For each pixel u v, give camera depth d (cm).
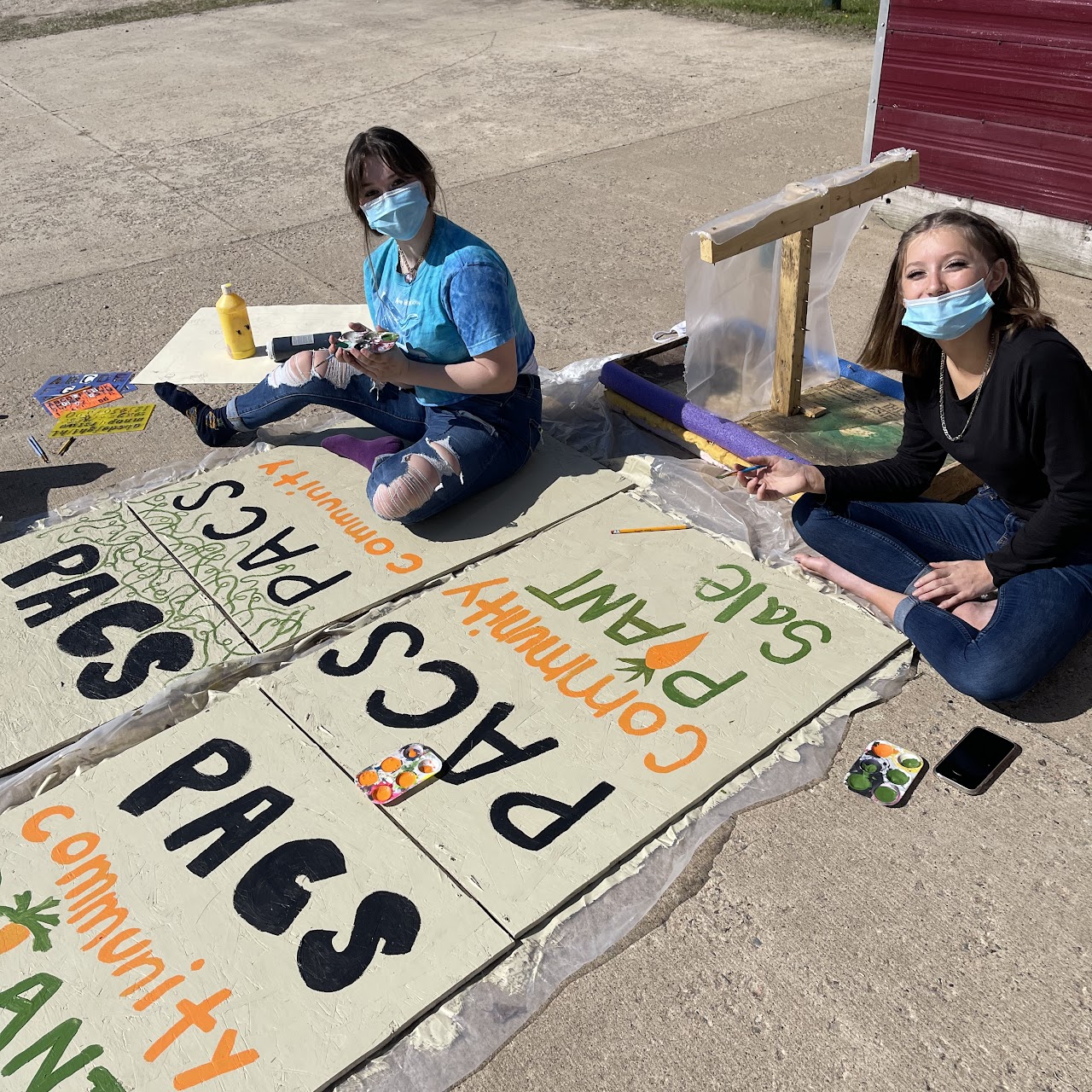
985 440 252
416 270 315
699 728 250
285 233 583
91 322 491
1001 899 211
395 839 227
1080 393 232
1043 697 258
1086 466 233
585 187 627
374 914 212
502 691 263
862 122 714
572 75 881
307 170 685
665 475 346
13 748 255
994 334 245
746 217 314
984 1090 180
